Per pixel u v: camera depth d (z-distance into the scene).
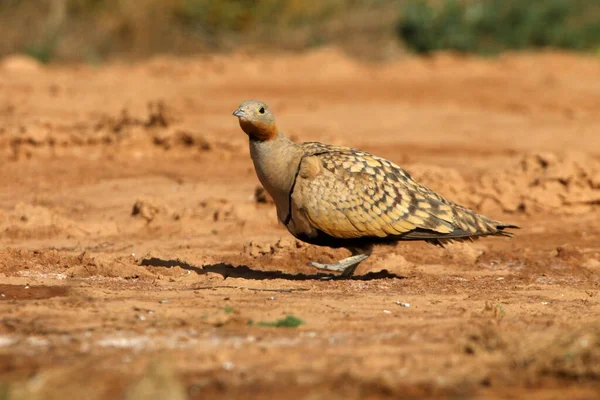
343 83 103.38
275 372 25.16
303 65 112.44
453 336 28.89
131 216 50.75
